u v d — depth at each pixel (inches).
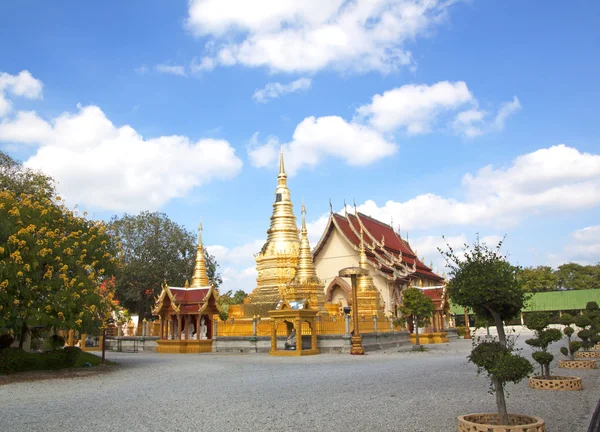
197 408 531.5
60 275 896.3
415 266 2706.7
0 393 670.5
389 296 2260.1
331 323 1429.6
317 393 619.5
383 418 466.0
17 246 859.4
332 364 1021.2
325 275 2402.8
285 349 1362.0
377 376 788.6
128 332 2129.7
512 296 504.7
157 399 597.9
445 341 2023.9
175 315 1605.6
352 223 2586.1
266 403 554.3
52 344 1011.3
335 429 426.6
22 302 860.0
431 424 440.5
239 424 450.9
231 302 3002.0
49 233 902.4
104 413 514.3
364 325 1539.1
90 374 887.7
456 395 592.1
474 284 508.4
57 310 879.7
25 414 514.6
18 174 1519.4
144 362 1136.2
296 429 428.8
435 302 2073.1
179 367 1004.6
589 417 467.5
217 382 749.9
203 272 1847.9
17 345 1130.0
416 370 871.1
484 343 442.6
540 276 3553.2
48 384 759.7
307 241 1742.1
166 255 2213.3
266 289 1803.6
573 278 3828.7
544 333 705.0
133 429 438.6
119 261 1103.6
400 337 1776.6
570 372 829.2
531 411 498.9
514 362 407.8
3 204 892.6
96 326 975.6
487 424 420.2
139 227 2224.4
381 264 2321.6
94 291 975.0
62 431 435.2
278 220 1920.5
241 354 1390.3
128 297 2190.0
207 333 1621.6
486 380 727.1
